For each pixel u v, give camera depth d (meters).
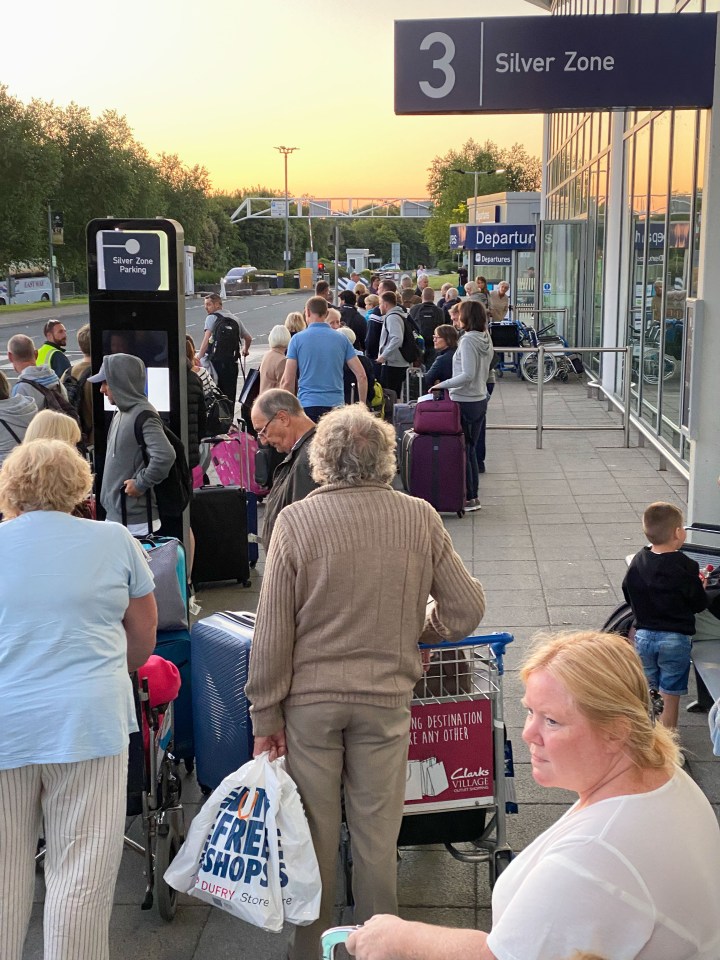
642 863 1.67
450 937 1.87
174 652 4.52
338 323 11.44
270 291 89.88
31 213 63.84
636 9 14.23
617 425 14.70
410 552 3.19
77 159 73.62
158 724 3.71
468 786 3.65
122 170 74.06
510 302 27.89
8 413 7.12
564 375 20.47
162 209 82.12
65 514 3.12
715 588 5.04
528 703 1.86
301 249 135.62
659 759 1.79
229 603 7.33
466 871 3.94
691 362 6.79
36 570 3.00
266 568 3.20
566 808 4.37
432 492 9.42
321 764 3.17
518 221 38.31
